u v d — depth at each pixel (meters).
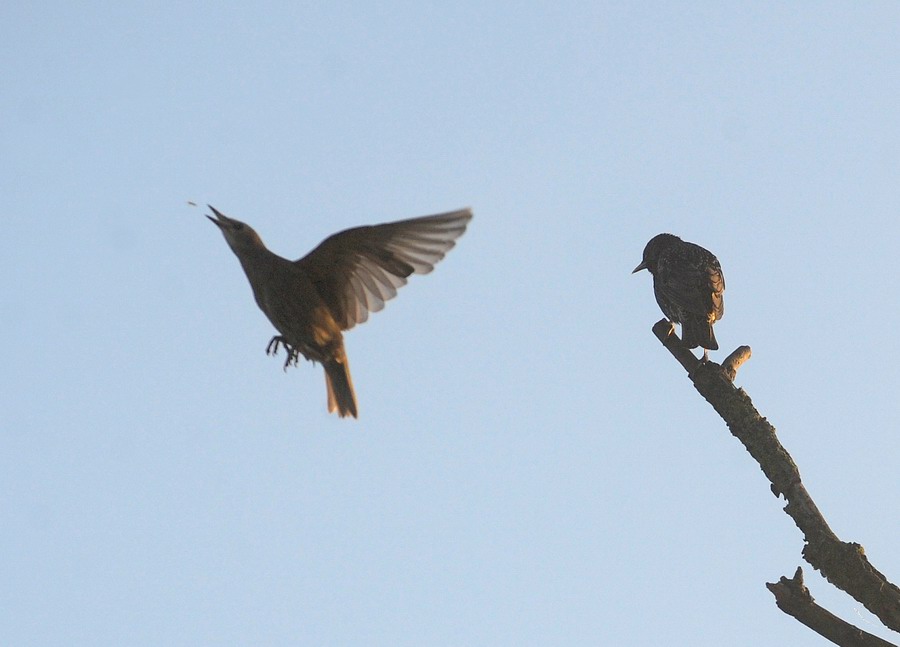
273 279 11.62
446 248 11.25
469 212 11.04
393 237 11.39
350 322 12.03
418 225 11.24
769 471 11.10
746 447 11.42
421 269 11.43
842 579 9.83
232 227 11.78
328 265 11.80
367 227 11.36
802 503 10.61
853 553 9.91
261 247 11.79
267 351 12.28
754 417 11.52
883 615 9.59
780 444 11.30
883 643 9.45
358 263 11.75
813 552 10.15
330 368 12.03
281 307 11.68
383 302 11.87
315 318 11.71
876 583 9.67
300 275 11.69
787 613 9.73
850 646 9.46
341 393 12.06
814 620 9.59
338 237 11.50
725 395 11.80
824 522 10.38
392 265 11.56
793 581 9.79
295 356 12.23
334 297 11.98
